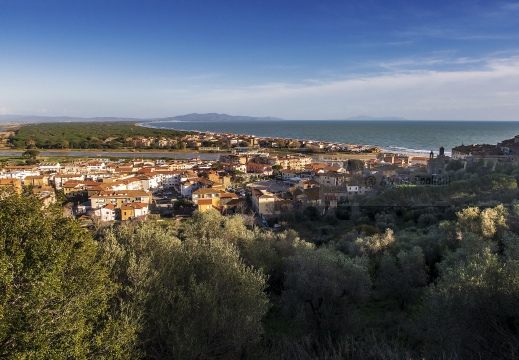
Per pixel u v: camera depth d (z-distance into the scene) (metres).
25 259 14.52
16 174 135.00
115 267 20.92
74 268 16.20
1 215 15.25
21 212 16.03
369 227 49.25
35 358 12.09
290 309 26.34
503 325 16.56
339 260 31.27
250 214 90.81
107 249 21.59
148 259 20.80
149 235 25.31
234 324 17.73
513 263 18.81
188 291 19.73
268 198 87.88
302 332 23.92
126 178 128.75
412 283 30.69
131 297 18.31
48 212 17.77
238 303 19.58
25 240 15.27
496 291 17.56
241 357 18.22
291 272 29.55
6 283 12.80
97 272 16.39
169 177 143.50
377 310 29.23
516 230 33.25
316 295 25.59
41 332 12.75
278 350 19.78
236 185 137.12
